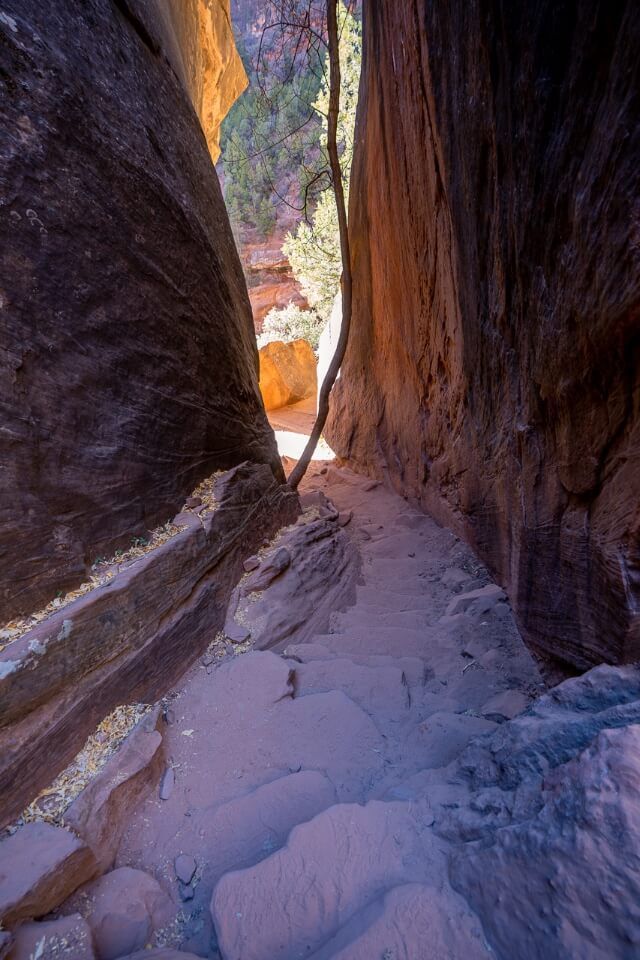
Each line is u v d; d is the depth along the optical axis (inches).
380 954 49.8
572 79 77.2
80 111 123.1
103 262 126.9
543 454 115.0
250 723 110.6
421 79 187.5
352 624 173.0
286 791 88.7
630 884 42.3
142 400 141.5
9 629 89.5
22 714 83.0
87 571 111.4
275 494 229.5
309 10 304.0
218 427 194.1
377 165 318.7
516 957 46.6
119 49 156.5
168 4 268.4
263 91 349.7
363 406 454.6
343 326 366.9
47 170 109.3
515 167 106.3
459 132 149.0
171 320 161.5
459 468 230.5
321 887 62.5
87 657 97.7
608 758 51.9
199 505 165.2
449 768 84.0
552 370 96.1
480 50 118.1
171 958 59.8
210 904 63.7
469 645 148.5
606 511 83.7
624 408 76.7
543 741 69.3
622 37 63.2
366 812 72.1
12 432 95.3
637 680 69.9
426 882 59.1
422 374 285.7
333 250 745.6
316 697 116.6
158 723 107.0
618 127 65.8
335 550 217.6
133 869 76.2
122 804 87.3
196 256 187.3
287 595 170.1
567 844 48.3
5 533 90.7
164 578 127.4
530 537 126.6
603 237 71.6
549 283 95.6
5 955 57.8
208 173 240.7
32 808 79.1
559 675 115.4
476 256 155.9
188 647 131.3
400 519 303.7
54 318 109.1
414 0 180.5
